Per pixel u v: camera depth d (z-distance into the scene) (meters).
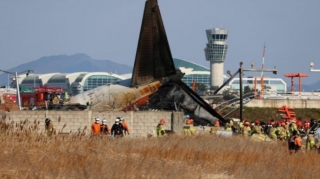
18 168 92.94
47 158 99.56
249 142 162.75
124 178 92.81
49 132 118.75
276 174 118.50
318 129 193.75
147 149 124.00
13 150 101.75
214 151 136.75
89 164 97.75
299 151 151.50
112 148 119.81
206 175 109.50
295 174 120.25
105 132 153.12
